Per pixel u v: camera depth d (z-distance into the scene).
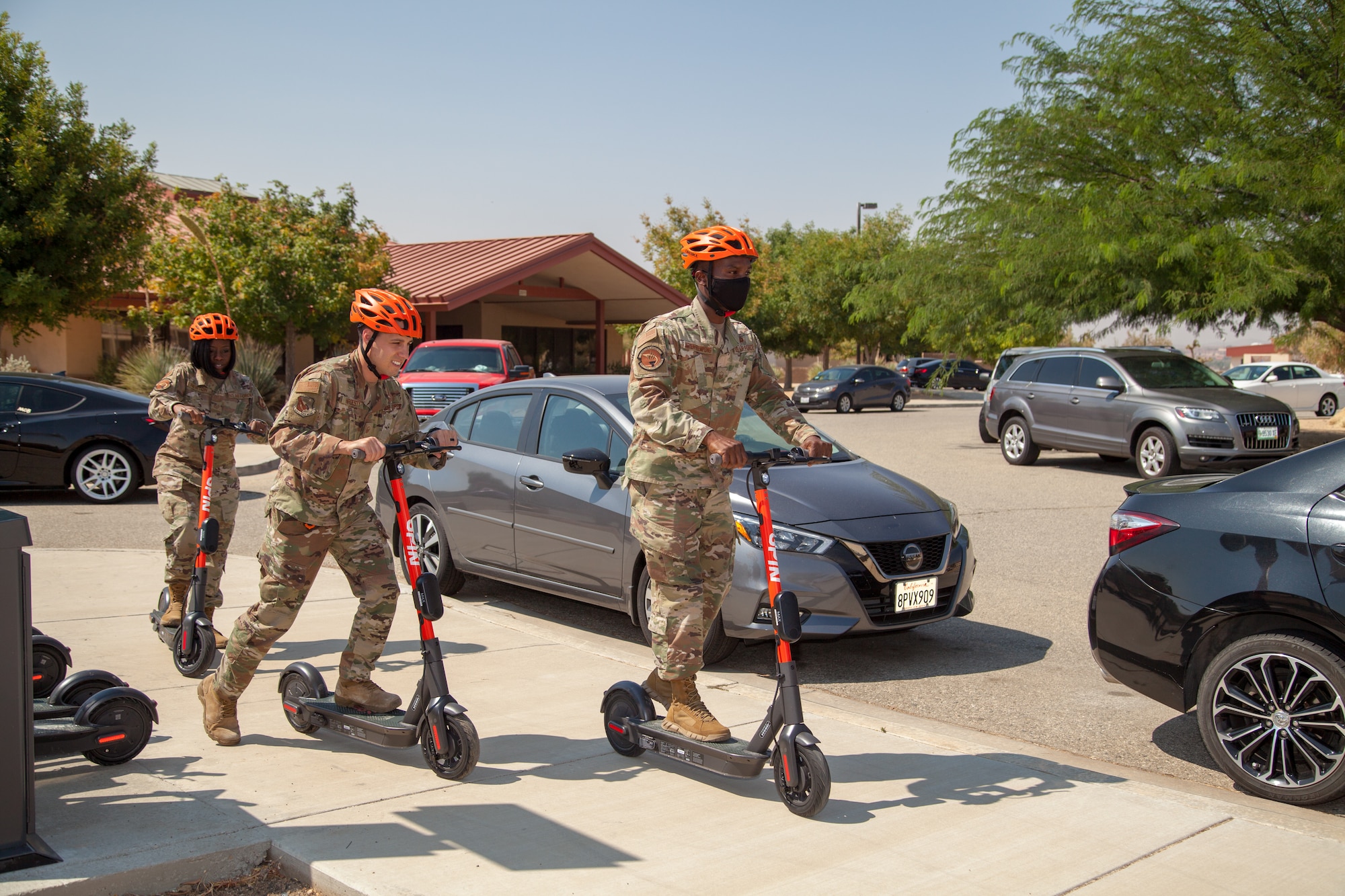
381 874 3.29
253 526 10.56
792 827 3.71
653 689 4.36
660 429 3.75
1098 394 14.98
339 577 8.16
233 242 22.22
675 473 3.96
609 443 6.56
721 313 3.95
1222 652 4.28
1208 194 15.95
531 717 4.91
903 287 20.00
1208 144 16.06
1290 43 16.20
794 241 52.50
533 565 6.85
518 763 4.31
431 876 3.29
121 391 12.39
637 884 3.27
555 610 7.48
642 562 6.16
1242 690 4.28
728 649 6.01
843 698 5.52
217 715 4.43
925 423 26.59
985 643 6.70
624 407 6.66
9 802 3.18
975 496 13.02
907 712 5.36
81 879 3.15
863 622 5.73
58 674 4.85
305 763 4.28
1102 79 17.88
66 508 11.59
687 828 3.69
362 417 4.14
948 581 6.09
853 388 31.88
